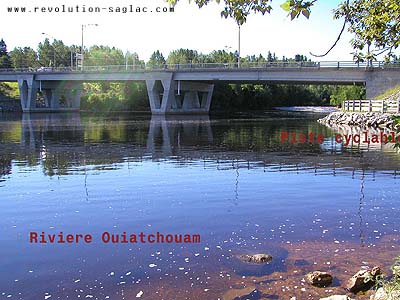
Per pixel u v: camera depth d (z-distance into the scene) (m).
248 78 59.72
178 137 30.64
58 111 87.38
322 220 9.91
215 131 36.19
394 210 10.77
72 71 77.19
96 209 10.81
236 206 11.11
